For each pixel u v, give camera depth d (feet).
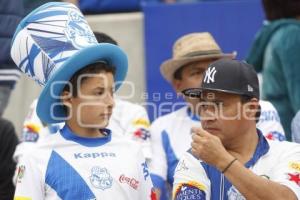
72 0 51.78
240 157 27.66
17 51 28.53
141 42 52.49
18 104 49.47
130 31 52.80
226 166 26.11
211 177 27.40
